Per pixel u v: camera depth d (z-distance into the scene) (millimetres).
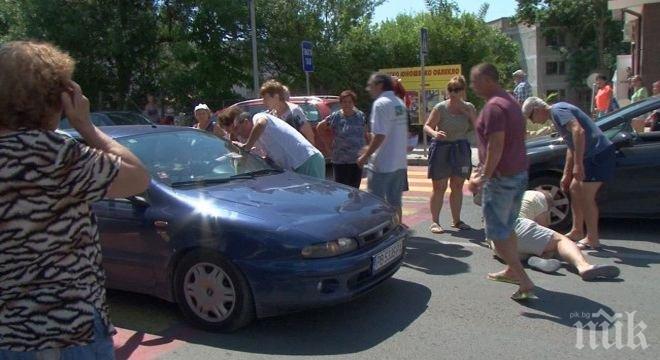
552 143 7230
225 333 4527
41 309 1967
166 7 22578
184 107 22844
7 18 21984
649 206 6891
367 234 4609
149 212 4684
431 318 4734
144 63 22594
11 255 1929
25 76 1963
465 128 7383
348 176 7344
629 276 5574
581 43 51062
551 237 5809
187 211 4551
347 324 4672
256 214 4438
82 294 2033
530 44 60375
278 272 4223
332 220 4520
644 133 6941
